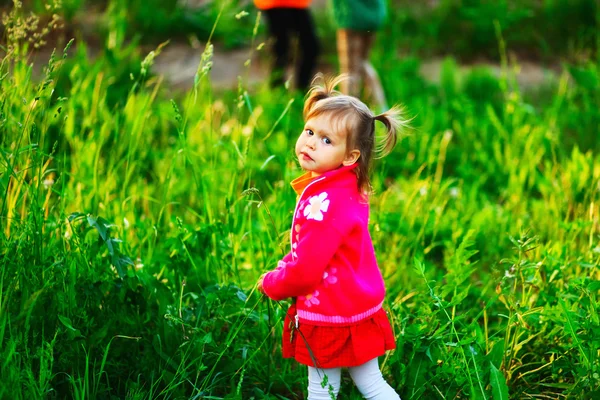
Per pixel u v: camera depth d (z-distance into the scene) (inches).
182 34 324.2
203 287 120.9
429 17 333.7
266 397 105.3
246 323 115.0
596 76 233.9
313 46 247.6
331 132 90.4
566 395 106.0
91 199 133.0
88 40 297.3
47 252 106.9
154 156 177.9
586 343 102.8
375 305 93.7
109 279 111.3
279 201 140.3
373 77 220.5
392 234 156.8
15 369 90.0
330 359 93.0
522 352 116.2
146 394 103.2
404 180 185.5
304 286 89.7
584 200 155.2
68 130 150.1
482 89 254.5
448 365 103.6
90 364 103.5
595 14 317.1
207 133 181.5
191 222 152.5
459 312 130.1
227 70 290.5
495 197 187.9
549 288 120.3
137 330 109.0
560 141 207.3
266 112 214.7
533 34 315.9
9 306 99.3
